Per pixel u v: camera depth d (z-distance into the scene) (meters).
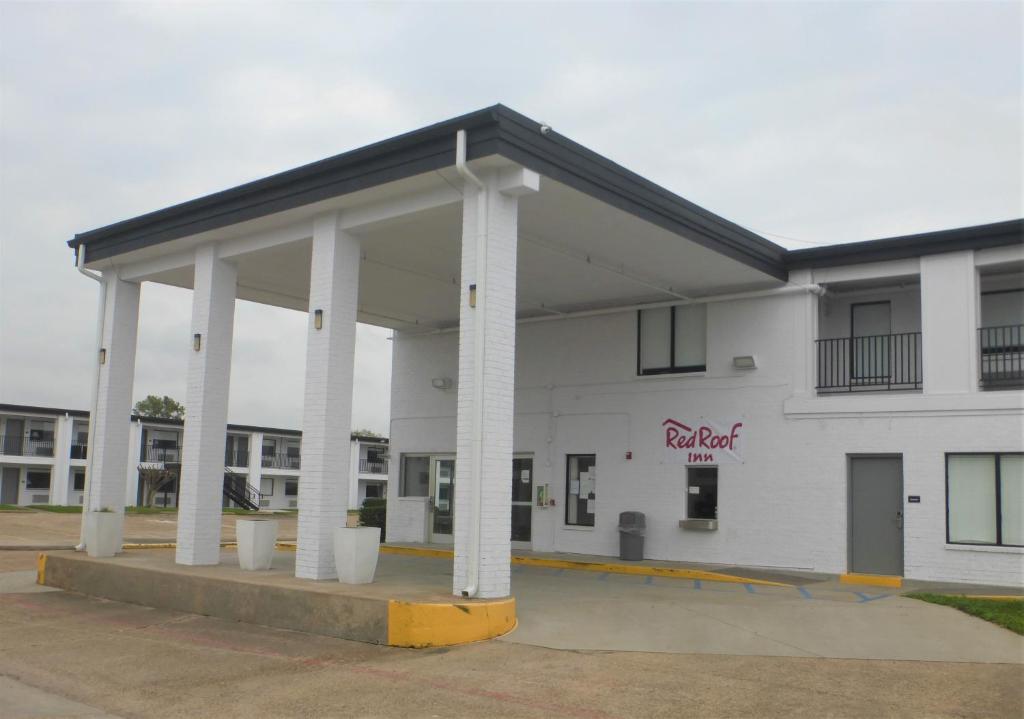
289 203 13.80
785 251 17.69
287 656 10.08
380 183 12.55
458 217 14.04
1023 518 15.05
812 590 14.54
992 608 11.89
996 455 15.34
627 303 20.08
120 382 17.84
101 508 17.28
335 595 11.09
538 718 7.50
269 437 63.34
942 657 9.43
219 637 11.26
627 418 19.86
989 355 16.53
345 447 13.51
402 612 10.31
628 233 14.97
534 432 21.31
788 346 17.81
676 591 14.29
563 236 15.15
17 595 14.91
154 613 13.14
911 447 16.08
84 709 8.26
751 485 17.88
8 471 51.97
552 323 21.39
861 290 18.27
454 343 23.36
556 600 13.02
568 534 20.39
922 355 16.34
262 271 17.92
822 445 17.06
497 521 11.36
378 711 7.84
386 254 16.69
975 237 15.79
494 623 10.61
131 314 18.12
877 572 16.39
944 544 15.56
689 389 19.03
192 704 8.32
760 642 10.19
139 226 16.42
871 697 7.88
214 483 15.46
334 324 13.57
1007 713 7.38
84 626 12.21
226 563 15.80
